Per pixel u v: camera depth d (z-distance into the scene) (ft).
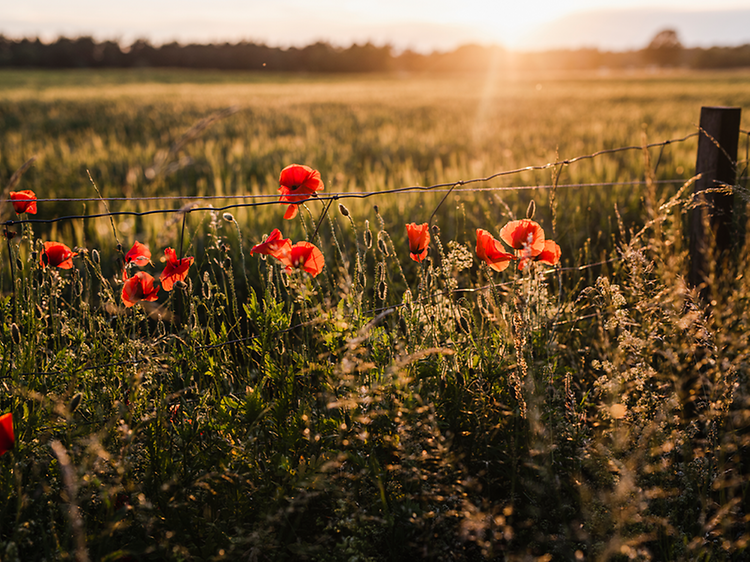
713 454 3.25
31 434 3.27
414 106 42.37
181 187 13.73
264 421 3.42
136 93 57.57
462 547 3.12
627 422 3.31
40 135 25.66
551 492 3.18
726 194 4.50
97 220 8.61
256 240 7.22
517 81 112.06
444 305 3.79
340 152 18.03
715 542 3.13
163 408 3.33
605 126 24.84
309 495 3.02
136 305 3.72
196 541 3.11
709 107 4.48
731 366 3.26
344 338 3.41
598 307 3.79
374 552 3.14
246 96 54.49
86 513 3.04
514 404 3.55
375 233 6.30
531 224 3.41
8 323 3.73
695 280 4.63
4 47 165.48
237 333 4.14
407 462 3.08
